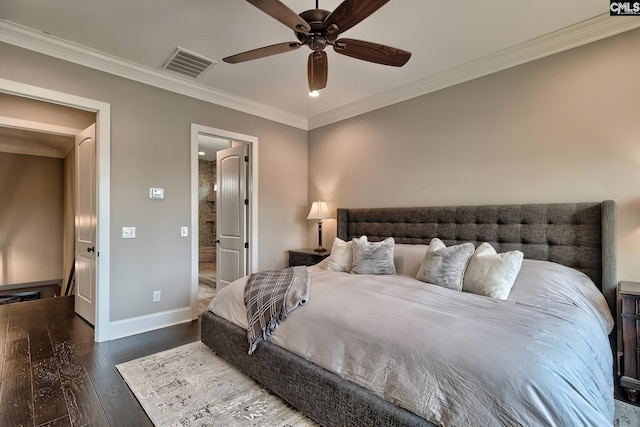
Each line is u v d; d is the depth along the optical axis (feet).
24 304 13.32
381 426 4.54
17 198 18.78
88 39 8.57
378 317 5.46
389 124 12.42
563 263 8.14
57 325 10.72
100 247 9.49
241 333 7.36
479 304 6.05
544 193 8.76
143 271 10.39
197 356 8.44
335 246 11.00
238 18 7.62
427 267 8.20
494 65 9.55
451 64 9.99
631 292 6.52
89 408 6.15
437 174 10.97
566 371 3.89
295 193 15.37
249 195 13.85
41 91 8.51
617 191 7.70
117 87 9.86
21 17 7.57
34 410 6.06
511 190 9.34
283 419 5.80
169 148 11.03
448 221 10.32
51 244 19.70
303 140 15.74
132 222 10.16
